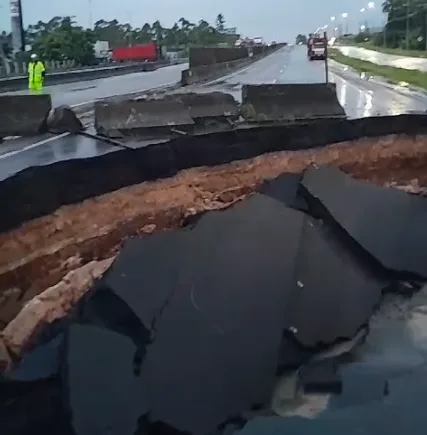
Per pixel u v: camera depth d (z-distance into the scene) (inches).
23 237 299.7
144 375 236.1
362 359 296.0
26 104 685.9
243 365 259.3
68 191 332.2
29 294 293.9
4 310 280.1
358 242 362.3
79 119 746.8
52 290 301.0
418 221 389.7
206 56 1967.3
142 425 221.9
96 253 337.1
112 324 263.3
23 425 220.4
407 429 236.2
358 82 1480.1
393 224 380.2
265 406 255.0
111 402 220.7
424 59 2204.7
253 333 273.6
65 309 301.1
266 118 656.4
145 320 259.3
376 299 339.3
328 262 333.7
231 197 421.7
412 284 362.0
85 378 225.3
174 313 266.4
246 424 237.1
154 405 227.5
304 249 330.6
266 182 422.0
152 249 296.2
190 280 285.1
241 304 283.6
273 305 289.7
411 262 367.6
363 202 385.4
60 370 232.2
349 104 984.9
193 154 412.5
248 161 442.6
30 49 2222.0
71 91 1288.1
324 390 270.8
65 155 522.0
